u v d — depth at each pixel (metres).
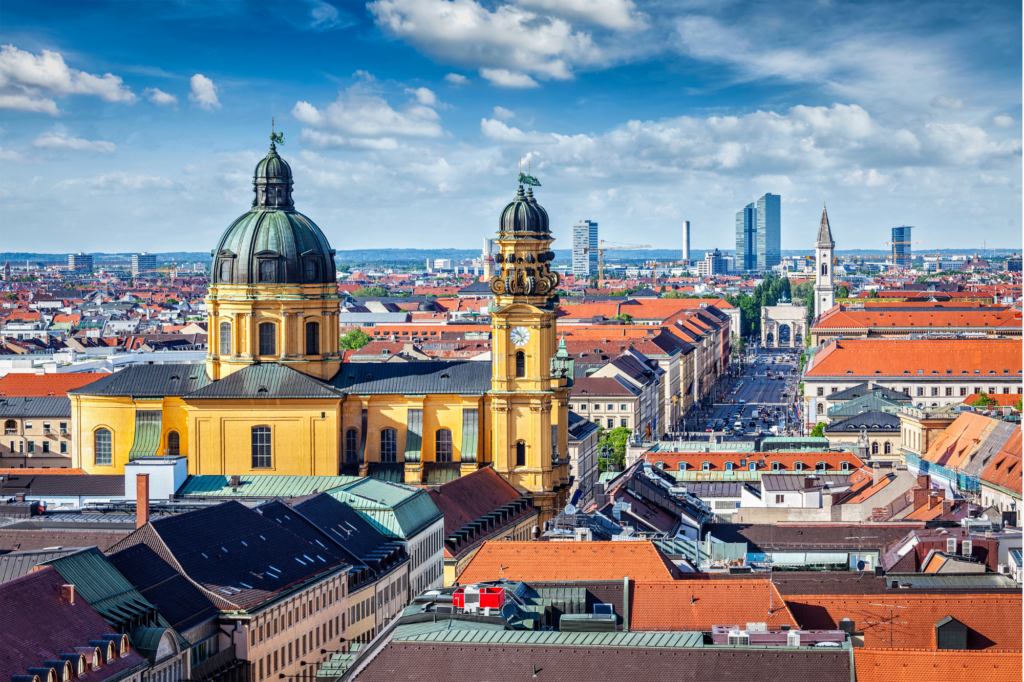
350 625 160.00
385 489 196.38
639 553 144.12
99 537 155.62
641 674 106.12
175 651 123.50
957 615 125.31
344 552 165.62
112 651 115.25
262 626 135.62
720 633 115.25
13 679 105.38
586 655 107.69
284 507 166.00
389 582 173.50
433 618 121.56
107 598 121.88
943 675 104.44
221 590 134.75
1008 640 124.88
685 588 127.69
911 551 160.12
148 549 134.25
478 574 143.25
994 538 166.12
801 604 128.62
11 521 175.88
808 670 105.44
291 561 150.75
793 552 175.12
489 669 107.44
